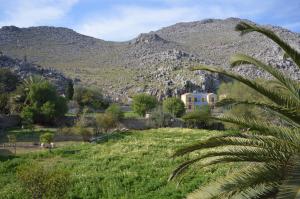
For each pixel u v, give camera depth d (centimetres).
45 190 2034
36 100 7619
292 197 644
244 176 885
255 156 888
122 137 4962
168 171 2712
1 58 13888
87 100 10012
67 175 2239
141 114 8494
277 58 19350
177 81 15612
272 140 857
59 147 4422
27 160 3403
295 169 716
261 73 13912
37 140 5478
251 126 905
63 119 7750
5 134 6178
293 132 875
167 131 5797
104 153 3619
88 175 2688
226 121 936
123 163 3077
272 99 886
